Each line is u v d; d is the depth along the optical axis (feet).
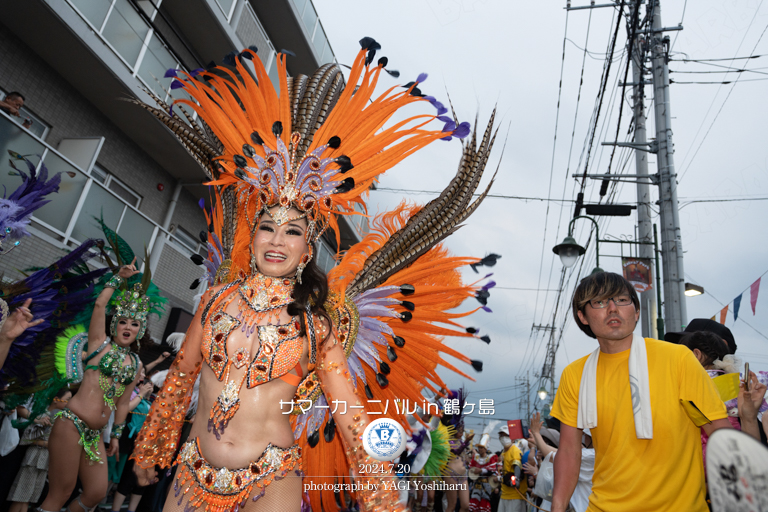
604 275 7.11
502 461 21.57
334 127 7.78
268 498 5.70
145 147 33.65
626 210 30.40
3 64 25.14
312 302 6.81
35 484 14.01
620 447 6.44
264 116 7.86
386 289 8.01
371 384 8.07
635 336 6.95
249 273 7.11
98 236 26.48
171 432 7.06
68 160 23.99
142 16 27.84
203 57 36.47
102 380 11.30
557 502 6.93
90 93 29.12
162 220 35.78
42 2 23.53
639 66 32.14
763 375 6.72
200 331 6.74
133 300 12.17
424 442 13.47
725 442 3.22
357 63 8.10
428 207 8.43
